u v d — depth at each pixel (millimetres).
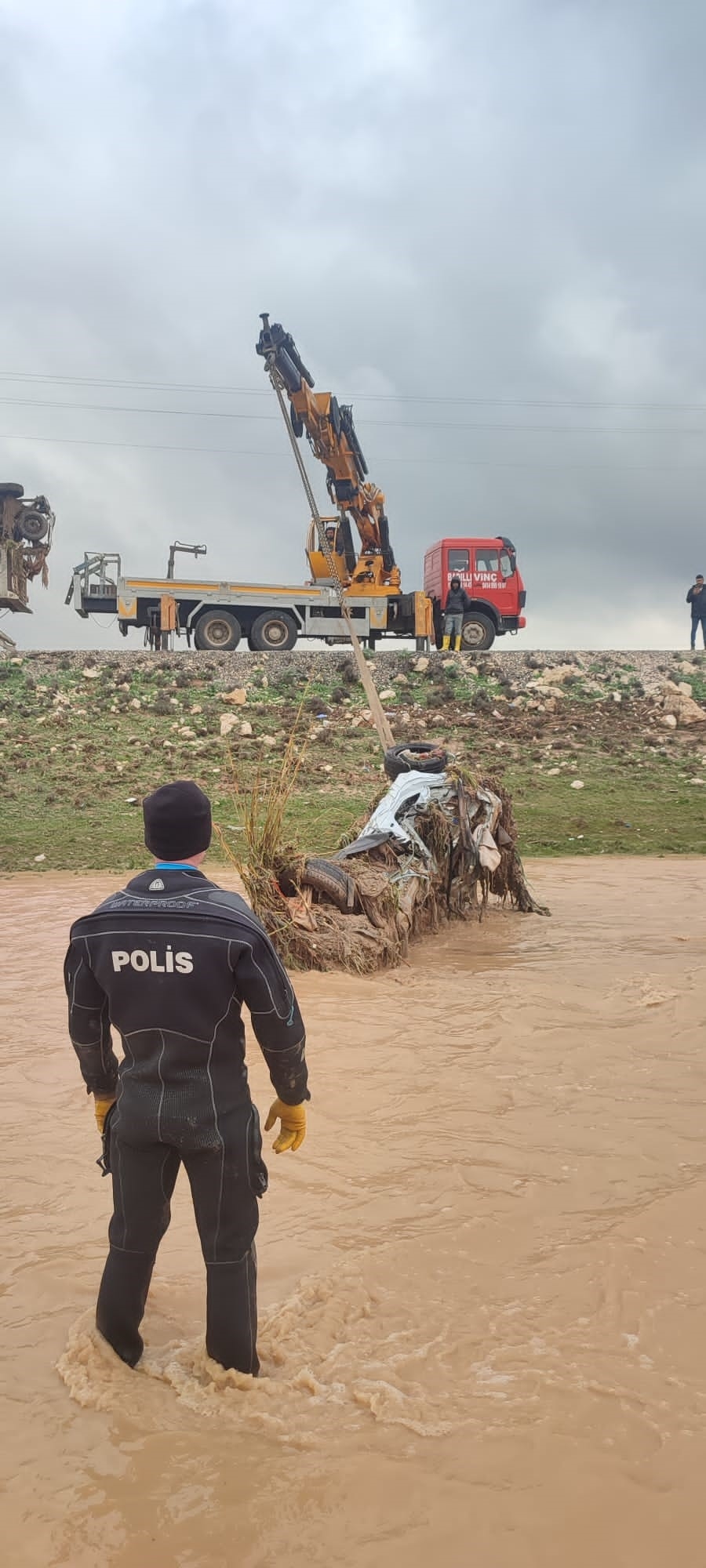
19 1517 2320
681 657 26453
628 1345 2945
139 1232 2855
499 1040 5895
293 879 7852
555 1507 2332
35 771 18562
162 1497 2385
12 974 7859
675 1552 2201
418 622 28125
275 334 24672
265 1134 4668
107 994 2869
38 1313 3178
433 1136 4512
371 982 7324
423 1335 3029
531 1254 3486
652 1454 2494
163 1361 2941
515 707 22781
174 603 26516
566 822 16266
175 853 2988
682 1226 3641
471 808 9891
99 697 22984
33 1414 2699
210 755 19344
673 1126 4578
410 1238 3609
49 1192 4043
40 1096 5152
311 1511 2342
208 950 2781
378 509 28672
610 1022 6203
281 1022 2869
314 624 27250
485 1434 2580
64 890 12211
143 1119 2789
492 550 29672
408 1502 2357
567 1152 4316
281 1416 2680
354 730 20969
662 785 18062
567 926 9641
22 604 29078
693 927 9445
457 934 9289
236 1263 2822
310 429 26469
